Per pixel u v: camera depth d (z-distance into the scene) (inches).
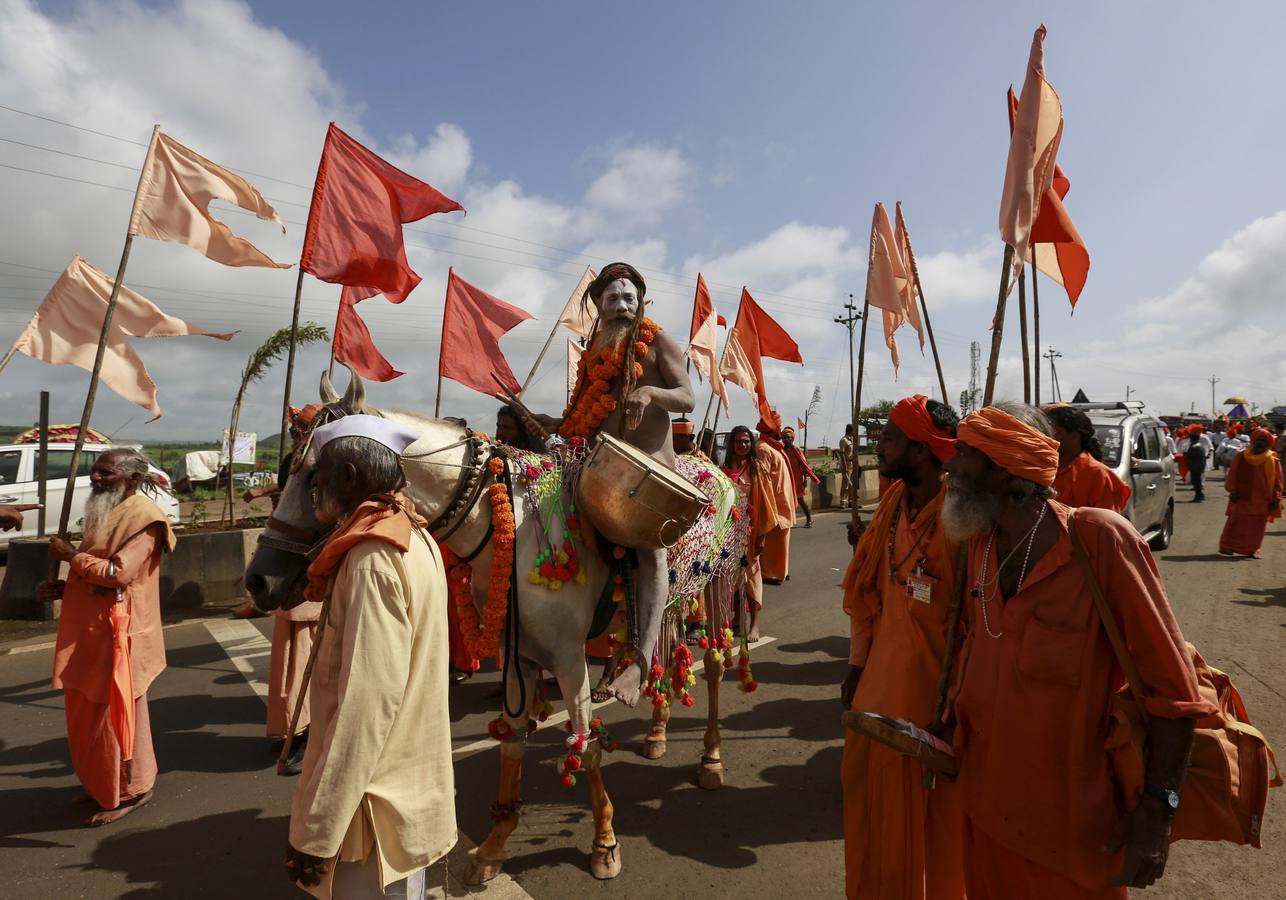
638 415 121.6
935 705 99.6
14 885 123.1
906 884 94.6
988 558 83.7
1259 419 986.1
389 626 75.4
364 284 204.7
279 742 176.9
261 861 130.6
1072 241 156.5
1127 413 406.0
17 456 467.2
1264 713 183.9
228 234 192.5
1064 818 75.8
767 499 251.9
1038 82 137.7
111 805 142.3
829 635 275.6
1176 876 119.6
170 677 236.1
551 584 116.6
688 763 167.6
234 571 332.8
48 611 304.5
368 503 80.9
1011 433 79.0
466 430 122.3
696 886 120.9
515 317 290.8
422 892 85.5
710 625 161.6
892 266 174.6
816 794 152.6
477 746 181.2
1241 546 409.4
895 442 105.7
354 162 203.3
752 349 265.6
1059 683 76.2
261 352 464.8
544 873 124.5
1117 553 74.2
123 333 187.2
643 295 131.8
